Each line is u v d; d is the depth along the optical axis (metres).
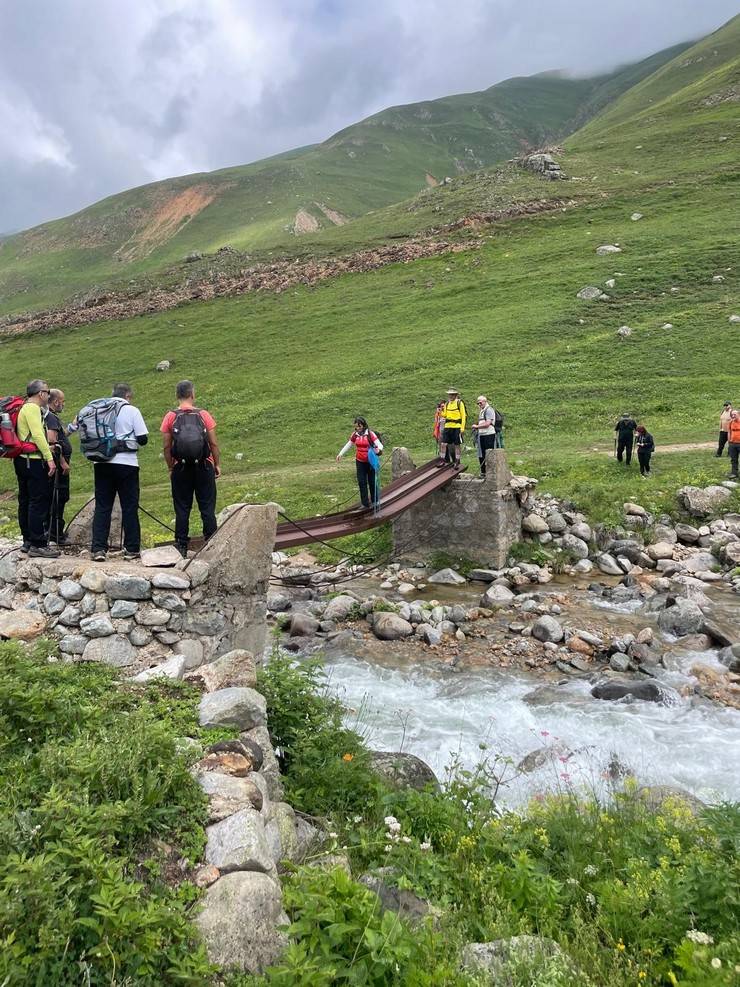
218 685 5.94
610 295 41.94
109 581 6.83
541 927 4.15
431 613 13.45
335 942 3.42
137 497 7.84
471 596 14.98
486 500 16.52
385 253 59.34
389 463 25.45
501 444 19.70
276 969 3.11
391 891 4.25
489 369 35.50
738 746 8.11
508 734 8.55
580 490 19.25
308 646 12.16
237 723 5.28
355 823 5.19
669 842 4.85
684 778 7.34
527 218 58.81
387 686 10.34
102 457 7.46
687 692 9.74
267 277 61.06
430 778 6.46
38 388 8.22
